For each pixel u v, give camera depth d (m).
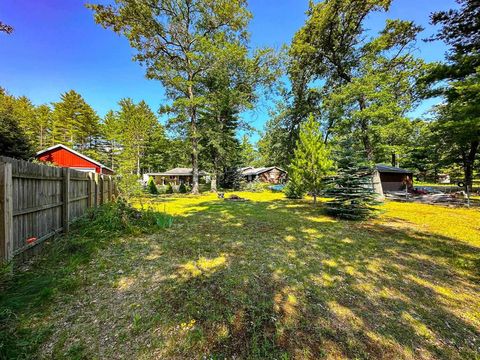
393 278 3.02
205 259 3.61
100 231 4.56
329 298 2.50
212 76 17.14
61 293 2.43
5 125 13.12
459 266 3.43
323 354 1.71
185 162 32.75
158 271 3.13
